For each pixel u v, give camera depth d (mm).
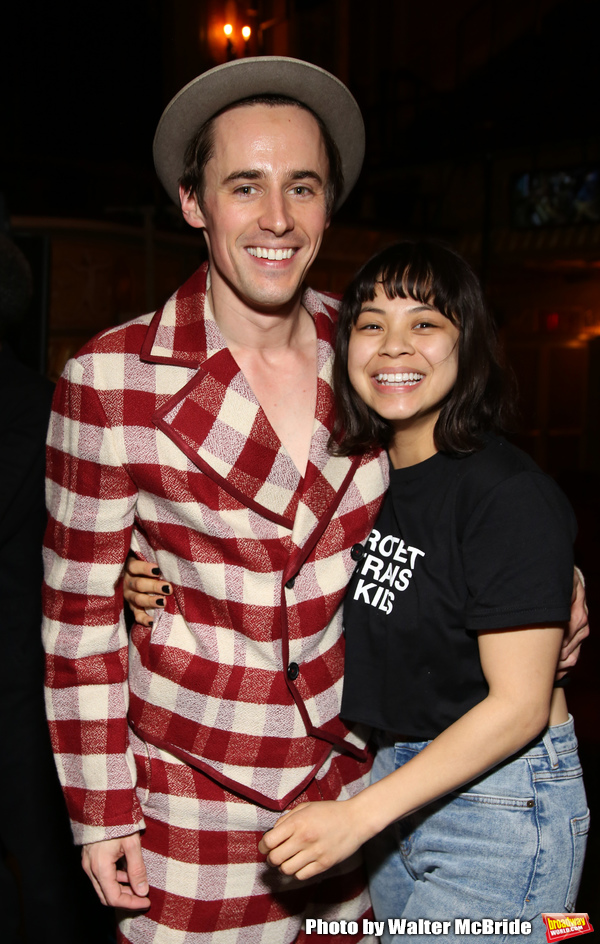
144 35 7746
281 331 1237
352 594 1273
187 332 1191
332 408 1242
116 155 8055
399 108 10156
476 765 1034
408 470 1216
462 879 1209
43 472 1673
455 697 1185
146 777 1234
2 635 1675
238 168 1107
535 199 8078
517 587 1046
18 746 1696
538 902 1174
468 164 8828
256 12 8125
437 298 1128
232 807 1205
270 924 1264
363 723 1273
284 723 1207
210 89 1104
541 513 1070
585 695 3230
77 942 1807
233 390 1163
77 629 1220
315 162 1143
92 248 6938
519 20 9461
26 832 1725
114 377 1128
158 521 1164
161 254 7441
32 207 7824
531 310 9875
